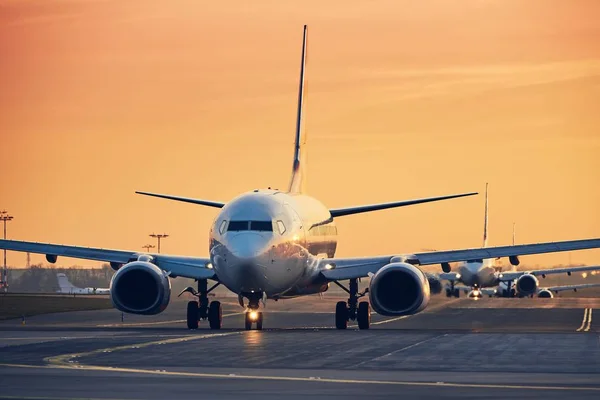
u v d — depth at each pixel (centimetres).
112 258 16212
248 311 15838
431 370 10031
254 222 15225
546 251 16025
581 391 8581
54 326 17425
